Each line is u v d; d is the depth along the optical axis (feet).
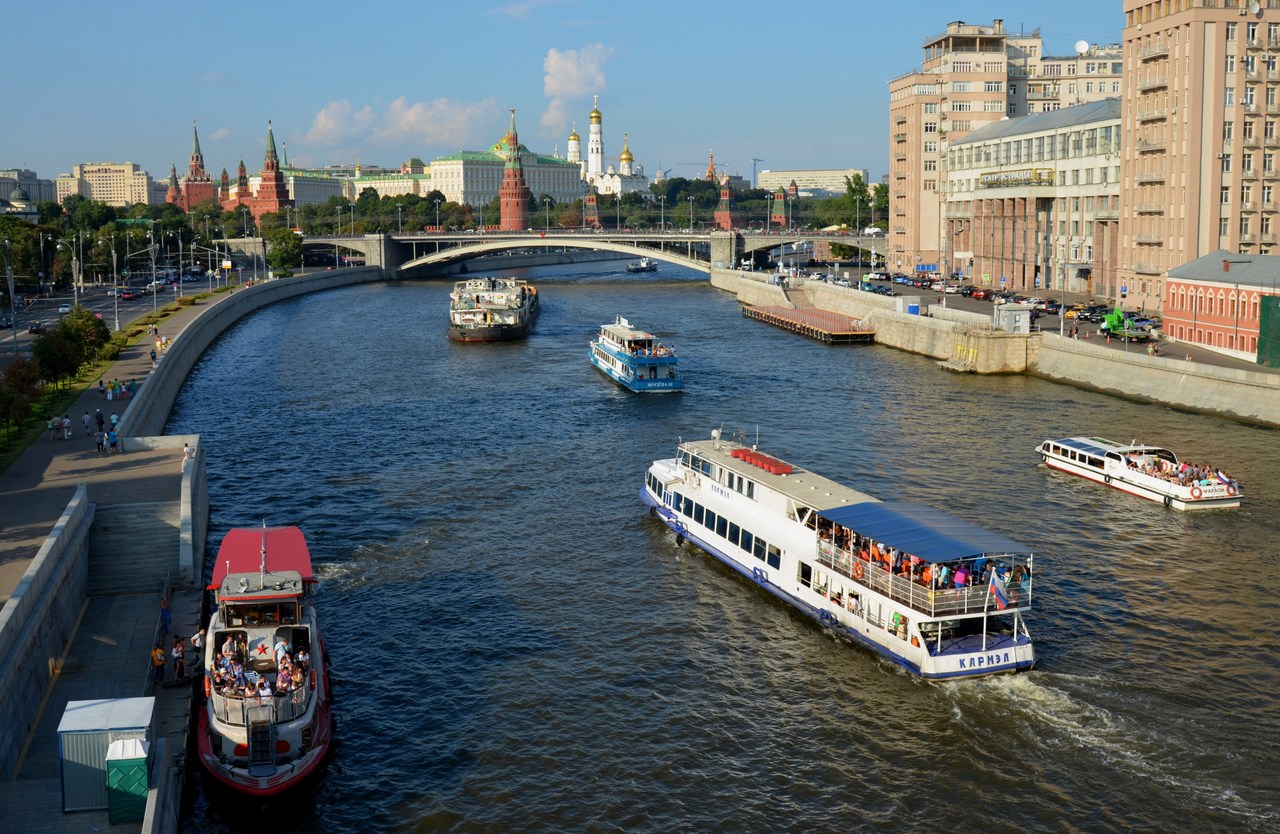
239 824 171.73
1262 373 421.59
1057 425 418.51
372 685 213.05
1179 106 594.24
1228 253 522.47
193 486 275.39
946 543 222.28
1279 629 235.20
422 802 177.17
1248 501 320.50
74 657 209.15
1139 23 633.20
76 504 242.37
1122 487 331.36
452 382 535.60
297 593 194.29
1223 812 172.76
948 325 581.94
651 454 378.32
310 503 322.96
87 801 154.71
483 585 261.24
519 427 424.87
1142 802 175.52
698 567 274.57
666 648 229.45
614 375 529.45
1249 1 577.84
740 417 440.86
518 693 210.38
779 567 252.62
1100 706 203.82
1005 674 215.92
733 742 193.57
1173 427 411.75
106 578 244.22
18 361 374.63
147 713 158.81
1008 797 177.37
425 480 346.74
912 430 412.57
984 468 357.61
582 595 256.32
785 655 226.79
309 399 491.31
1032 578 257.14
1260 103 588.50
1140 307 640.17
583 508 318.24
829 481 266.36
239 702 178.09
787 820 172.35
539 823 171.73
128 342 569.23
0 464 308.40
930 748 191.11
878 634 223.71
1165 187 610.24
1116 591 255.70
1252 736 193.36
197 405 481.05
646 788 180.34
